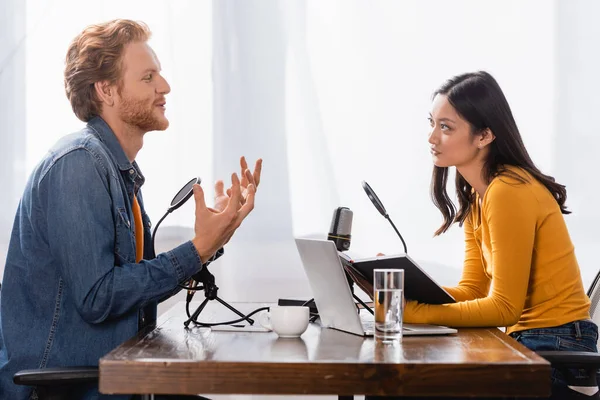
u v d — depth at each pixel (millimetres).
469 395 1631
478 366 1631
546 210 2508
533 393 1622
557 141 3988
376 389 1640
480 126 2586
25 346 2223
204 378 1659
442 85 2668
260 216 4012
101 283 2131
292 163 4020
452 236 3977
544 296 2535
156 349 1856
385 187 4004
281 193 4012
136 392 1665
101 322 2211
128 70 2441
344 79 4023
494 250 2402
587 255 3949
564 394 2211
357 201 4008
